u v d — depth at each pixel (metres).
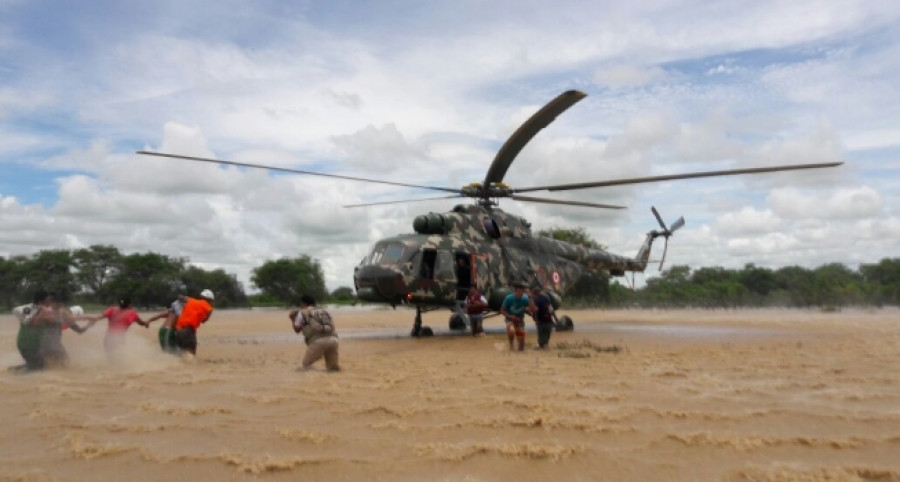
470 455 4.93
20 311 9.73
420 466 4.71
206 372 9.34
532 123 13.72
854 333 16.78
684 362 10.22
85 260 48.78
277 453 5.04
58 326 9.86
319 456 4.95
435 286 16.47
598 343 14.04
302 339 17.19
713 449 5.04
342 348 13.71
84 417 6.29
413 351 12.91
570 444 5.16
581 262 21.08
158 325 25.00
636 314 34.44
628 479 4.41
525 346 13.85
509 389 7.61
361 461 4.82
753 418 6.01
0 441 5.48
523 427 5.72
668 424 5.80
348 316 34.84
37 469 4.74
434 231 16.95
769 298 46.28
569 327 18.31
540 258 19.34
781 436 5.36
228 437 5.52
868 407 6.48
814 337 15.46
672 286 57.00
